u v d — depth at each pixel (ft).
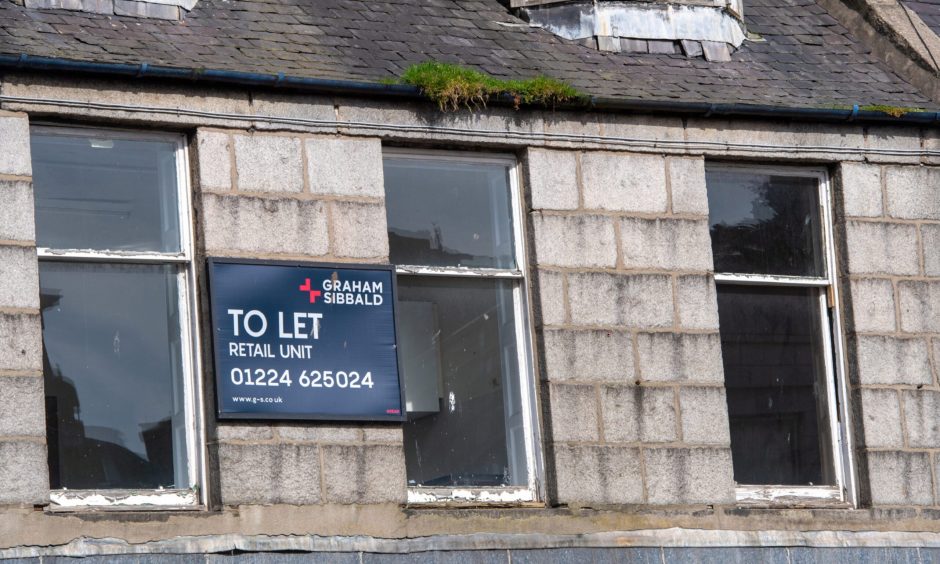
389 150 45.88
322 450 42.83
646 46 50.80
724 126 48.78
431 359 45.42
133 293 42.86
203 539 41.06
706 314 47.52
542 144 46.83
